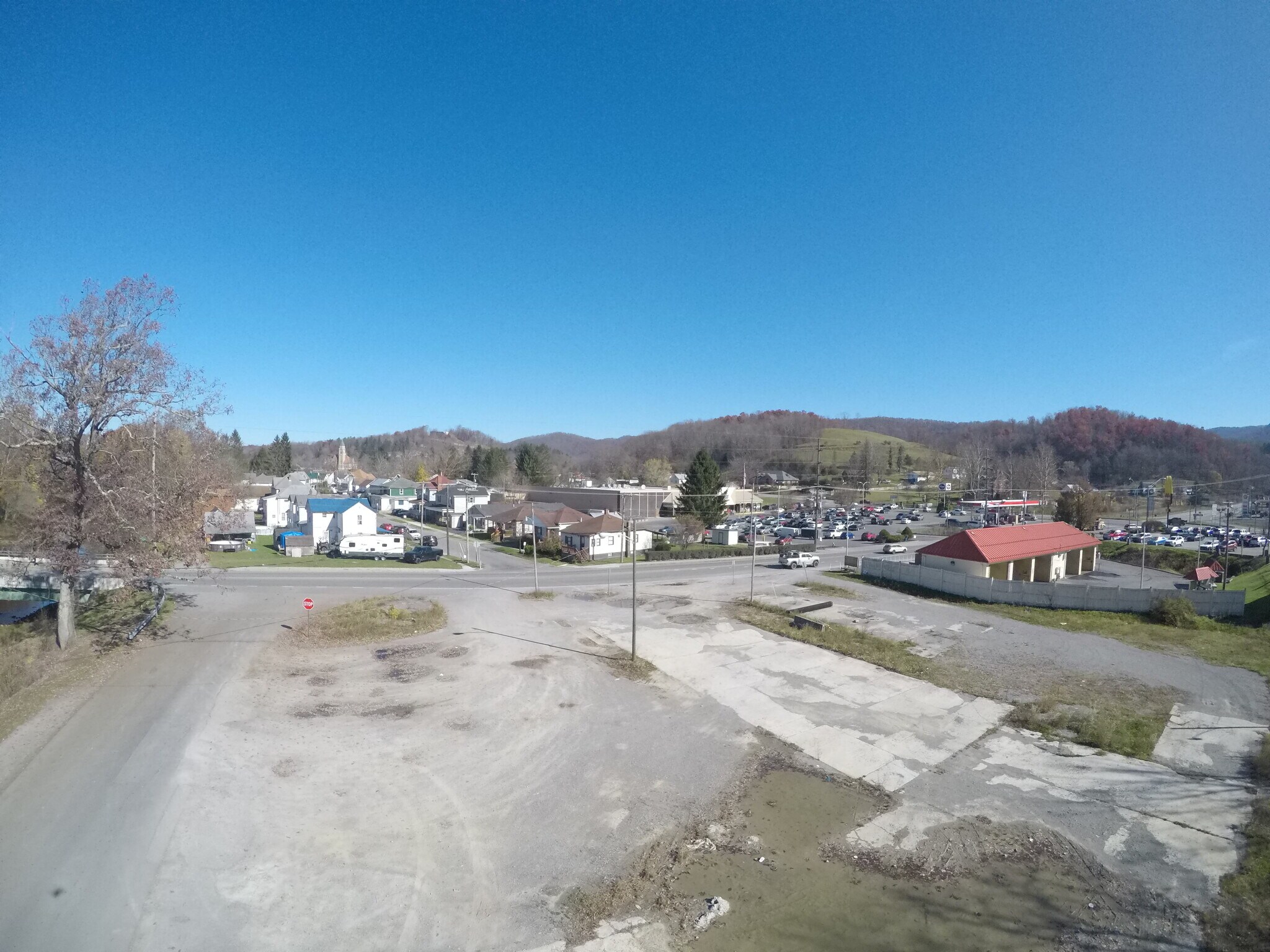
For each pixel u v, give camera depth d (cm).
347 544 5628
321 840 1341
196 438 3269
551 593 4091
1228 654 2784
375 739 1834
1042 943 1098
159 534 2616
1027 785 1658
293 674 2383
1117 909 1188
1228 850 1377
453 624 3222
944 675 2491
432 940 1072
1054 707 2156
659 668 2542
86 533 2430
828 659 2684
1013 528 4756
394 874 1241
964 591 4053
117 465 2527
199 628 2998
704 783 1644
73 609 2692
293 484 9506
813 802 1562
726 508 8981
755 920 1148
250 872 1227
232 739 1792
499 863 1291
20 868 1207
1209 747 1869
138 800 1455
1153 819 1497
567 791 1583
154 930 1062
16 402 2262
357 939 1066
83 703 2019
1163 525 8206
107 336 2389
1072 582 4822
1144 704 2195
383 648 2759
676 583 4522
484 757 1745
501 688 2272
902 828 1455
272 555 5722
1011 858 1349
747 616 3434
